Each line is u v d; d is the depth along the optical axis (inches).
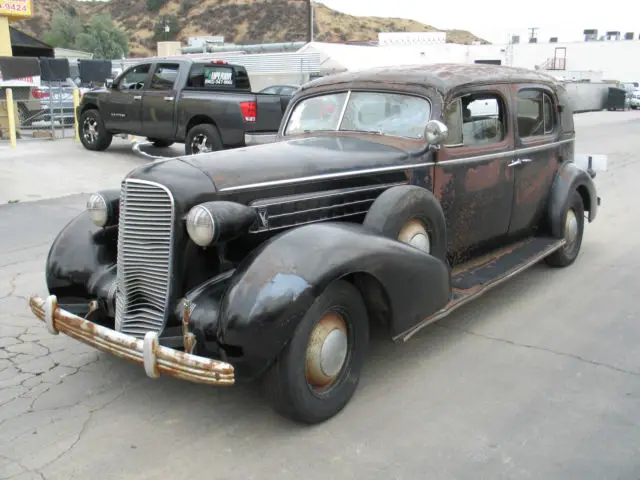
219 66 489.1
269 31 3528.5
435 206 164.1
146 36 3558.1
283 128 203.3
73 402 144.3
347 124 189.6
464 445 126.4
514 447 125.6
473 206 190.9
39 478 116.4
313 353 129.7
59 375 157.8
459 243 189.9
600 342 177.3
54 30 2716.5
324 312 129.0
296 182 146.7
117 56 2664.9
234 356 120.3
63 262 155.9
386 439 128.6
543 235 234.1
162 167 137.3
